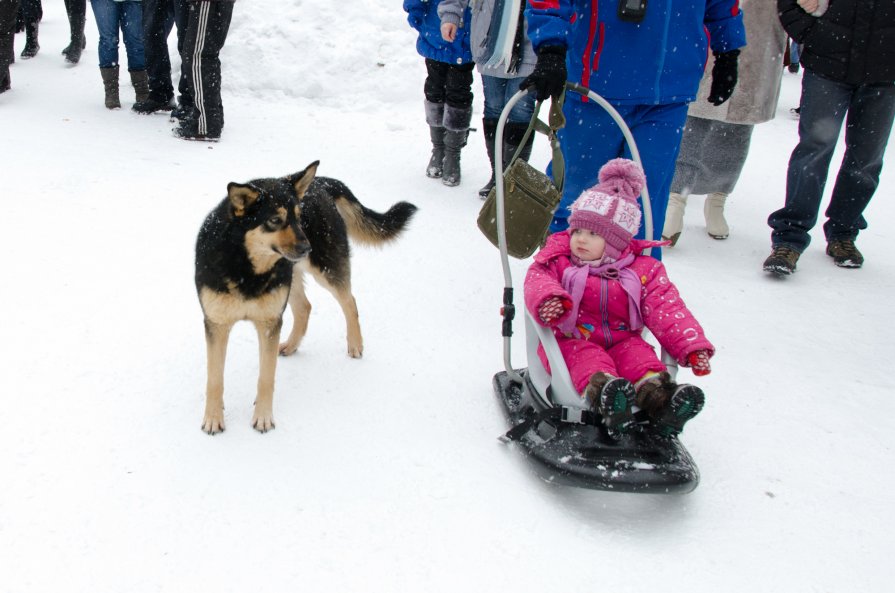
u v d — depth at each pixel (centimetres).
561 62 336
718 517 285
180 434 312
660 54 365
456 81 609
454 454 310
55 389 331
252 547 255
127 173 590
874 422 353
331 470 297
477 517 275
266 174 618
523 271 496
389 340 401
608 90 375
